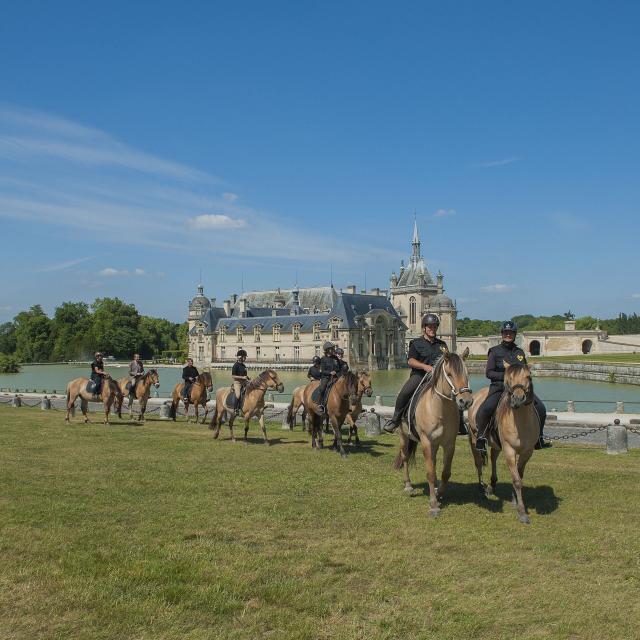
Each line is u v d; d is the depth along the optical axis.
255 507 14.20
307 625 8.54
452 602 9.27
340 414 21.62
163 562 10.70
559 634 8.34
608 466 19.64
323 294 188.62
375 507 14.20
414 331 197.12
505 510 13.90
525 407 12.96
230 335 185.88
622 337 171.38
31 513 13.58
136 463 19.70
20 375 152.50
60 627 8.51
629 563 10.74
